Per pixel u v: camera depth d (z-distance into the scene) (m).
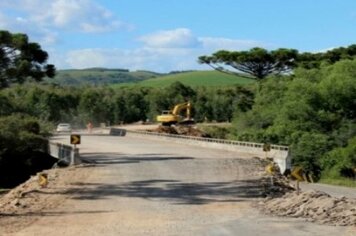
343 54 80.62
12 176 46.56
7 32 45.12
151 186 26.75
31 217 19.20
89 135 70.38
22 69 45.66
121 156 41.47
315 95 63.97
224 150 47.88
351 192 40.28
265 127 69.56
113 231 16.83
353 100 63.06
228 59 80.69
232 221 18.30
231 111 106.81
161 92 112.50
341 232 16.14
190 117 82.56
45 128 58.94
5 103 67.19
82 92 108.00
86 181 28.42
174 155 42.31
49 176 30.28
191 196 23.94
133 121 111.75
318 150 57.38
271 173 30.69
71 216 19.42
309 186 44.69
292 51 79.75
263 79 78.69
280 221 18.06
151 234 16.33
